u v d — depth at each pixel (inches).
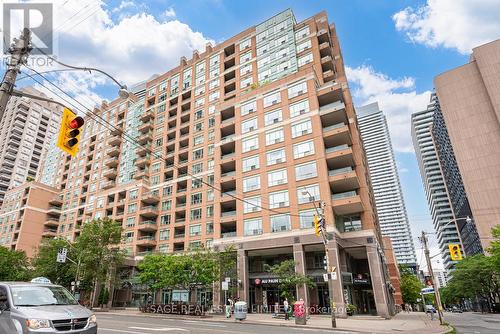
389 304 1505.9
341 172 1405.0
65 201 3014.3
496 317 1617.9
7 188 4261.8
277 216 1434.5
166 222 2207.2
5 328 271.3
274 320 951.0
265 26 2252.7
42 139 4862.2
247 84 2166.6
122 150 2797.7
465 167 3390.7
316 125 1483.8
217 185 1701.5
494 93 3324.3
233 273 1423.5
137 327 601.6
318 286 1395.2
